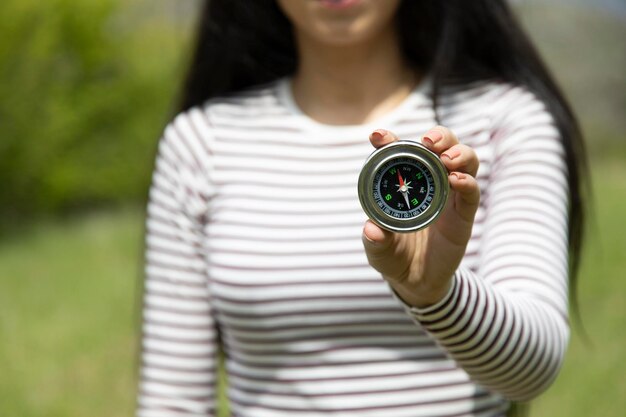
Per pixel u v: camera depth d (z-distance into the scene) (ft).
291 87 9.46
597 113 53.47
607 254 27.04
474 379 7.48
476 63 9.33
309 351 8.49
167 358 9.16
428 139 6.68
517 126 8.54
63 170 38.81
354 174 8.73
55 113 38.34
